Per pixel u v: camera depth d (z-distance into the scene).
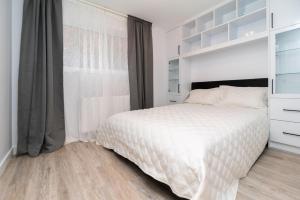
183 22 3.37
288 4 1.95
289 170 1.57
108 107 2.83
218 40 3.07
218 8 2.73
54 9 2.23
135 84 3.13
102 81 2.76
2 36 1.71
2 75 1.70
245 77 2.73
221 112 1.97
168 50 3.80
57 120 2.28
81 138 2.53
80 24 2.52
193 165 1.00
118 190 1.31
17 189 1.32
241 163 1.37
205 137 1.15
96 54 2.68
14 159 1.89
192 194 0.99
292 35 2.07
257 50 2.57
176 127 1.36
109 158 1.92
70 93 2.46
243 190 1.27
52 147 2.13
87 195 1.25
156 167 1.28
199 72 3.48
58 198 1.21
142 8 2.82
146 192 1.29
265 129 1.98
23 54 2.00
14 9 2.07
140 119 1.70
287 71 2.14
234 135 1.33
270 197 1.19
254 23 2.55
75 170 1.64
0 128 1.62
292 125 1.92
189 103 3.07
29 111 2.04
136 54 3.20
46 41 2.14
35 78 2.06
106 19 2.81
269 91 2.11
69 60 2.43
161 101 3.88
